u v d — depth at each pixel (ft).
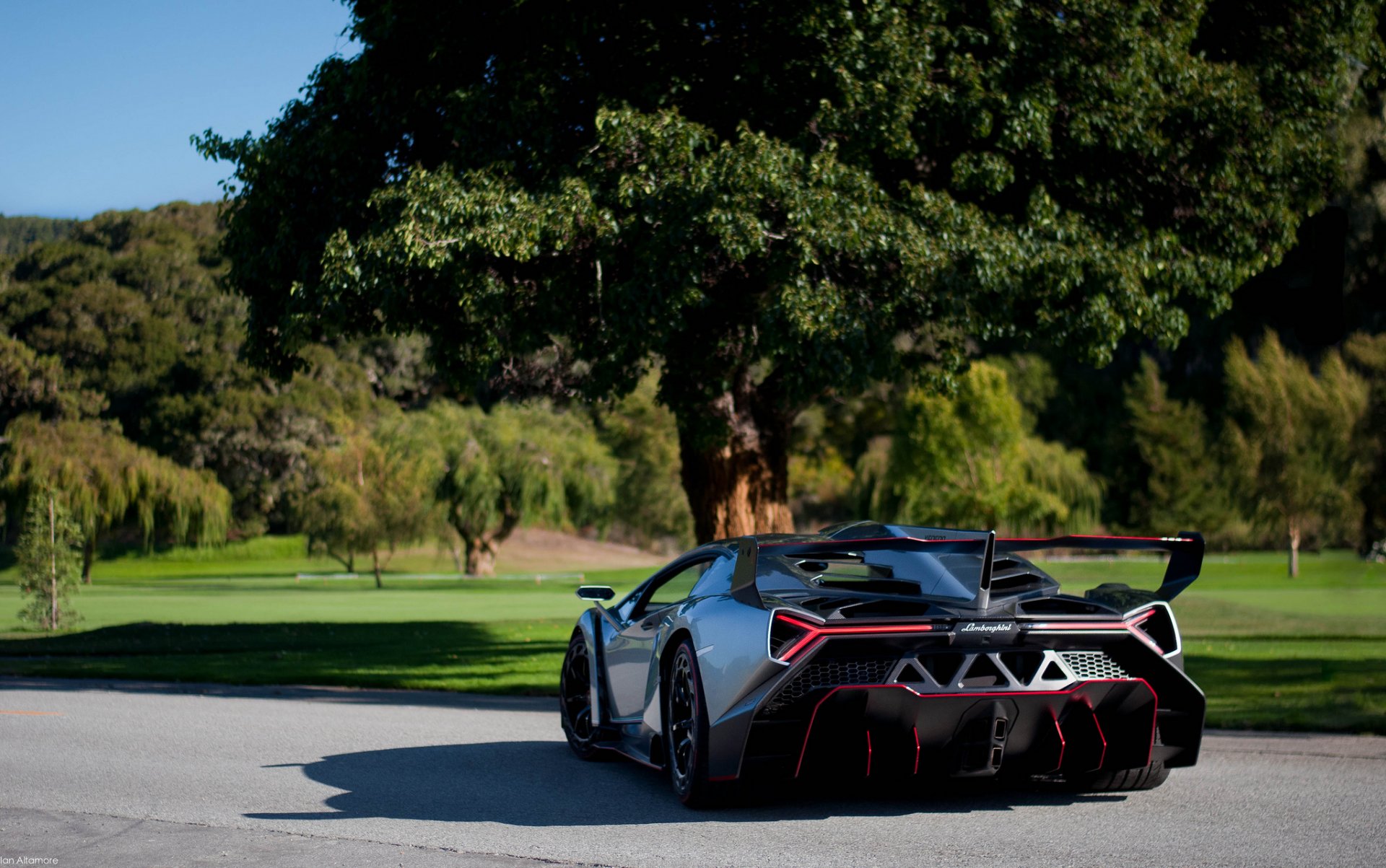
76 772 21.62
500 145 39.14
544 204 36.65
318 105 43.78
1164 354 236.63
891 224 37.22
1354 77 49.80
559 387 50.06
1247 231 42.70
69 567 71.82
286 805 18.43
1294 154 43.06
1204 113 40.96
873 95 37.55
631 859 14.49
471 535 187.83
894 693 15.74
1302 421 142.10
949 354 41.93
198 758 23.43
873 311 37.91
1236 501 151.23
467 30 40.73
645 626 20.66
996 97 38.88
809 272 38.99
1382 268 68.80
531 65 39.45
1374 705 29.68
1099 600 18.25
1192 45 45.68
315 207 41.65
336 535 159.12
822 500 246.88
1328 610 79.30
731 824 16.67
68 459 186.50
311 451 252.42
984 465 165.58
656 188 36.63
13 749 24.67
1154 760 18.01
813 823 16.65
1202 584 120.16
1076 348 41.70
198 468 257.34
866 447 234.99
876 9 37.88
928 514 166.09
